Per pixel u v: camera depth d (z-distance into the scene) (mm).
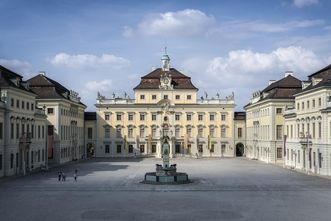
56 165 110125
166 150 78188
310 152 91625
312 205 50719
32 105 95875
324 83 82812
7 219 43000
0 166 78188
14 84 85188
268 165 111188
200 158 140125
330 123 81000
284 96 119188
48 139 112250
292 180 76125
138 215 44938
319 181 74250
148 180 73000
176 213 45938
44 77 120625
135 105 147125
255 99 138125
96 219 43094
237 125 151000
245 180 76438
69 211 46969
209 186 67875
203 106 148125
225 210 47594
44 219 43031
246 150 149750
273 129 119438
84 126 147500
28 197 56312
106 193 60031
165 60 154375
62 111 119062
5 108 79250
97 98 147250
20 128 87562
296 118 101125
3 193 59781
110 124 147625
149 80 150125
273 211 47062
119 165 110688
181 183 71250
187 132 148250
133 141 147375
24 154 86375
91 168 101250
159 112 147375
